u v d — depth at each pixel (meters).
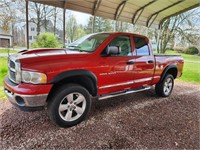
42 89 2.60
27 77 2.56
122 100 4.57
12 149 2.35
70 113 2.99
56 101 2.80
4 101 4.02
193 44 15.25
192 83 7.55
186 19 14.87
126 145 2.52
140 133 2.86
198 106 4.32
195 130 3.03
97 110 3.79
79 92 3.05
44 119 3.23
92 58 3.15
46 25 16.22
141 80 4.19
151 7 8.10
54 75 2.69
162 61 4.67
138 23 9.36
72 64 2.88
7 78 3.13
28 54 2.92
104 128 2.98
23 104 2.62
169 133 2.90
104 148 2.44
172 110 3.97
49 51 3.22
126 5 7.59
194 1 7.45
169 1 7.40
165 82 4.98
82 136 2.72
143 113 3.71
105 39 3.49
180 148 2.49
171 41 15.17
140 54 4.13
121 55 3.69
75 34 16.39
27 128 2.89
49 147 2.42
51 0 5.96
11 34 14.12
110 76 3.47
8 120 3.14
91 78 3.16
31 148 2.39
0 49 13.26
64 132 2.82
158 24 10.62
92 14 7.28
